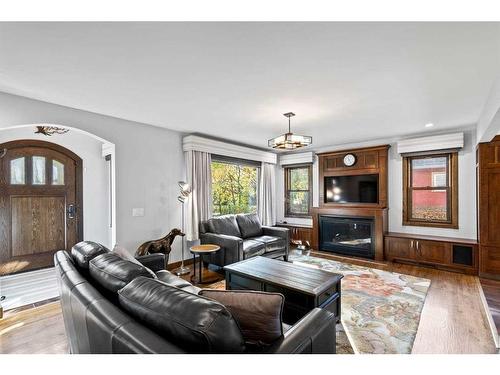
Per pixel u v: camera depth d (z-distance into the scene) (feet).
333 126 13.20
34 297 9.87
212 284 11.66
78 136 14.64
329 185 17.97
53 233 13.71
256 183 19.66
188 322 3.09
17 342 7.02
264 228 16.46
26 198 12.96
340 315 8.30
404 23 5.04
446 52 6.12
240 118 11.76
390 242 14.78
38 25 5.06
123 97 9.12
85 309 3.94
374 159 15.93
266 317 3.86
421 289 10.67
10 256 12.45
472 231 13.46
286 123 12.63
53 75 7.35
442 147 13.75
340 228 16.97
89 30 5.25
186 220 14.55
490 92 8.56
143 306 3.59
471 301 9.51
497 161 11.69
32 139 13.12
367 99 9.30
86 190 14.85
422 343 6.90
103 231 15.47
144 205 12.87
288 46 5.89
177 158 14.39
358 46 5.88
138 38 5.56
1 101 8.66
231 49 6.02
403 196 15.49
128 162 12.28
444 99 9.31
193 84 8.02
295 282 7.66
